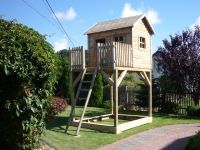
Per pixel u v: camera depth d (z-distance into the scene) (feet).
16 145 23.40
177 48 66.95
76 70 47.60
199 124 49.55
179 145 34.58
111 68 43.09
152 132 42.60
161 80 67.21
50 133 38.78
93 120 52.70
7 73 21.04
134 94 70.03
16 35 22.47
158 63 70.18
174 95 64.80
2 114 22.80
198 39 66.64
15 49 21.65
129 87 74.84
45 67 23.49
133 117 53.93
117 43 44.29
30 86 22.95
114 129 41.42
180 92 64.69
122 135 39.81
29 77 22.67
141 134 41.09
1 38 21.86
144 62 53.42
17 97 22.34
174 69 66.44
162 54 68.23
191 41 66.64
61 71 73.15
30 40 22.89
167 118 55.98
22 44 22.41
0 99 22.40
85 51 48.91
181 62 65.72
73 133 40.09
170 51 67.36
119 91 73.05
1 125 23.03
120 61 44.86
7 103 21.95
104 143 35.06
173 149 32.76
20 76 21.83
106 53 43.88
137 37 52.03
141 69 51.47
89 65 48.11
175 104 63.93
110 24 55.88
